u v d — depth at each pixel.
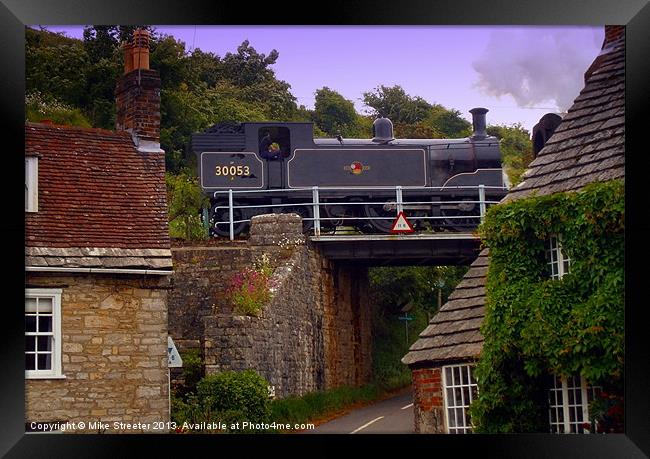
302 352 30.80
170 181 39.31
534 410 21.69
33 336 24.17
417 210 37.84
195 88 44.00
